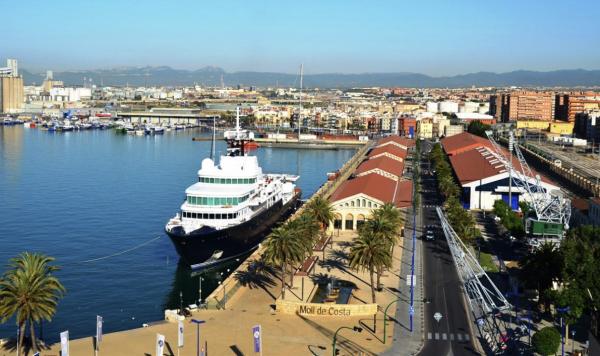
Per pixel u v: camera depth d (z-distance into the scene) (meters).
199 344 137.00
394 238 194.75
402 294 174.75
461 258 192.12
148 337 143.12
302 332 146.62
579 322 154.62
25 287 129.62
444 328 150.00
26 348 135.62
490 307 163.50
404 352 135.75
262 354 133.50
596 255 154.75
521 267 178.12
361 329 148.62
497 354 134.38
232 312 160.12
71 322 170.25
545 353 129.12
